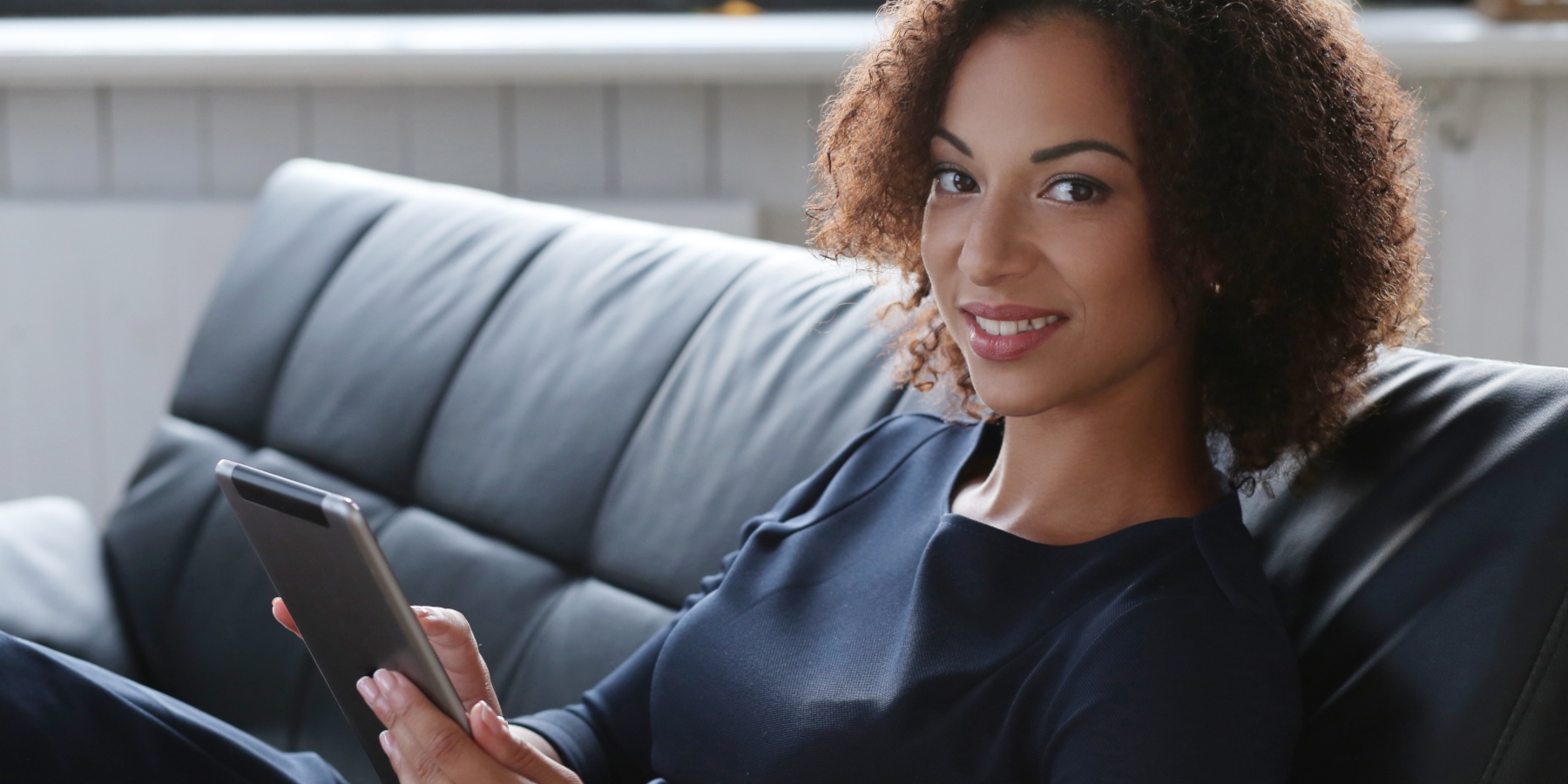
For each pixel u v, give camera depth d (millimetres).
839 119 968
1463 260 2242
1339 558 845
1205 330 836
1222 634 721
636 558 1233
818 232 1035
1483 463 811
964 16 798
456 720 761
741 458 1205
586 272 1457
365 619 752
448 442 1423
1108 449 821
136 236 2342
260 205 1762
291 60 2246
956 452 946
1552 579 753
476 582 1333
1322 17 814
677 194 2350
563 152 2355
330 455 1497
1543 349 2260
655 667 923
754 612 900
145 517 1555
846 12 2543
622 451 1297
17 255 2346
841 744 795
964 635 787
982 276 777
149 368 2400
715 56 2191
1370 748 771
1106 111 761
